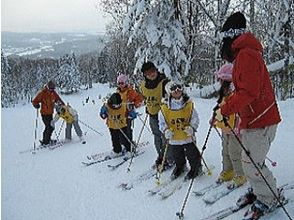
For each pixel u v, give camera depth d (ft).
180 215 14.17
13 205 17.88
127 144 23.16
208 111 35.37
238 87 11.43
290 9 45.24
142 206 16.01
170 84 16.94
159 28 41.70
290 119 27.55
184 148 17.24
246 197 14.02
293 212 12.97
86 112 45.88
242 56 11.32
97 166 22.07
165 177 18.38
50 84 29.53
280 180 15.98
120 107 22.71
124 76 23.07
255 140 12.11
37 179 21.26
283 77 47.21
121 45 101.24
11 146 30.48
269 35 48.11
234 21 12.39
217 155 20.59
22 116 47.70
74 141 29.89
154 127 19.38
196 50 59.82
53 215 16.43
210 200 14.99
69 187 19.42
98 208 16.53
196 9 56.54
